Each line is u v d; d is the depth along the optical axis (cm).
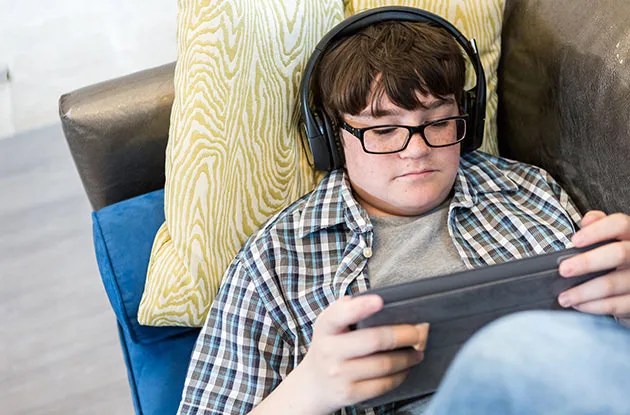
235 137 105
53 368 167
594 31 101
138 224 120
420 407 93
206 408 99
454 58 103
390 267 102
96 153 122
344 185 107
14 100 236
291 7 108
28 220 200
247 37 103
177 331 117
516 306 72
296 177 114
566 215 105
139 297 115
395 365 73
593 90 100
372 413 96
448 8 114
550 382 54
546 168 115
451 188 108
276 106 108
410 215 107
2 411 159
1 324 177
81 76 241
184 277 108
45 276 186
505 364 55
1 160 218
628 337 57
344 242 105
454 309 70
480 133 111
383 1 115
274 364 100
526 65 114
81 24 261
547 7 110
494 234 106
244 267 103
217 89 102
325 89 106
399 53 100
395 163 100
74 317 177
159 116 122
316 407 79
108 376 164
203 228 105
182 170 104
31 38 258
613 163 100
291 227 105
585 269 72
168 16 260
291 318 101
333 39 107
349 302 69
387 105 99
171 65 129
